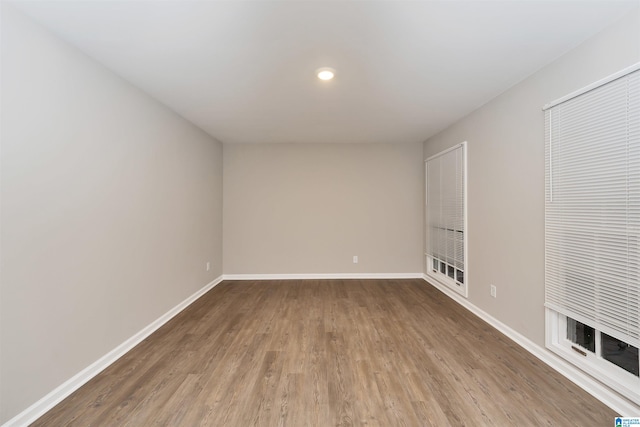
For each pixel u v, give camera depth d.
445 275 4.63
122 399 2.00
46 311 1.92
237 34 2.03
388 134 4.81
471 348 2.71
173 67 2.49
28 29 1.82
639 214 1.73
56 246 2.00
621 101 1.84
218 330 3.14
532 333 2.62
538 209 2.55
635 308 1.75
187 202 3.97
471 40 2.12
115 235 2.57
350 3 1.72
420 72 2.61
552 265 2.39
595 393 2.02
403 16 1.84
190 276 4.06
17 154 1.76
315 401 1.98
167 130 3.45
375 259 5.44
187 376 2.28
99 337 2.38
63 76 2.07
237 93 3.06
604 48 1.96
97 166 2.37
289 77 2.70
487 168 3.31
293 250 5.43
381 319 3.43
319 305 3.94
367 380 2.21
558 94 2.35
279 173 5.42
